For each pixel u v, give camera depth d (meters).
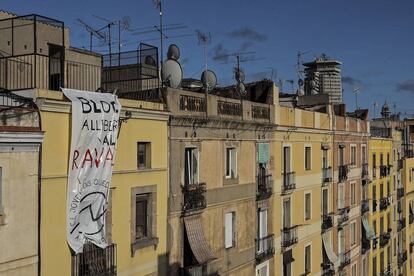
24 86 18.09
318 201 36.16
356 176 44.53
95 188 17.20
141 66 22.86
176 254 21.62
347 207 41.44
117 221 18.62
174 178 21.38
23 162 14.99
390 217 57.16
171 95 20.97
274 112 29.22
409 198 65.12
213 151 23.92
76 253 16.70
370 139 48.91
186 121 21.77
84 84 20.45
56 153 16.03
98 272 17.53
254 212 27.45
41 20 19.00
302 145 33.38
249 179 26.95
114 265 18.27
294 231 31.62
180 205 21.73
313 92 47.44
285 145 30.94
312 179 34.91
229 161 25.62
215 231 24.12
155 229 20.38
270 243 28.83
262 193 27.86
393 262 58.19
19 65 18.31
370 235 47.62
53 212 15.99
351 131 42.31
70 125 16.42
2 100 15.11
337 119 39.34
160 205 20.64
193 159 22.77
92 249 17.55
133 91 21.91
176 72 22.38
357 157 44.88
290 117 31.36
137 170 19.39
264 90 29.78
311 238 34.97
